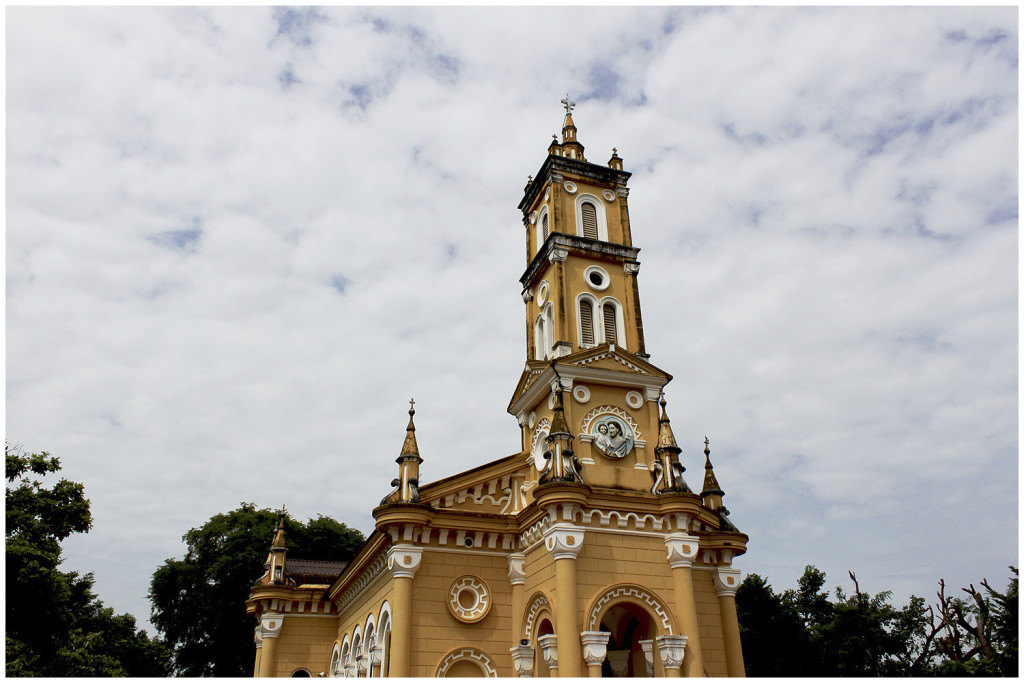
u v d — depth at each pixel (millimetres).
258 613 41594
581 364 31125
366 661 33031
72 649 31938
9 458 29656
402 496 28562
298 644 40438
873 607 48719
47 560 27781
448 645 27766
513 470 32125
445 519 29234
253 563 58094
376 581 32969
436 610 28141
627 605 27188
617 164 39562
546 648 25406
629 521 27688
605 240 36688
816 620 49656
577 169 37781
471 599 29031
